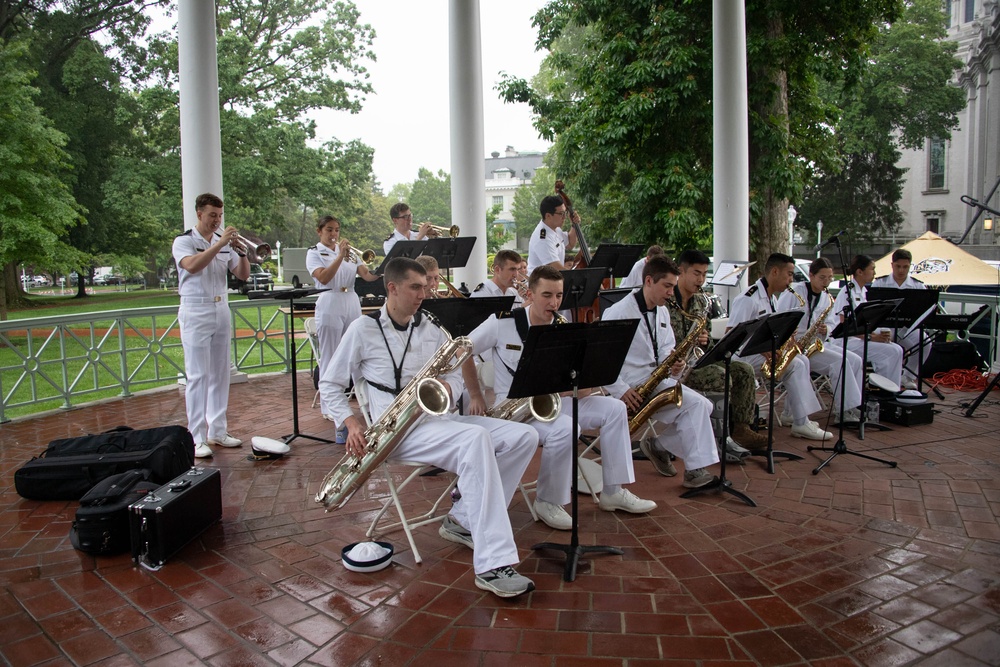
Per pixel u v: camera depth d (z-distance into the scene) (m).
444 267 5.89
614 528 3.78
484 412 3.74
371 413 3.46
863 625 2.75
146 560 3.32
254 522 3.87
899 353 6.33
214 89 6.70
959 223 33.25
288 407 6.68
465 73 7.34
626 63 10.45
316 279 5.65
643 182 10.23
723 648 2.59
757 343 4.43
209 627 2.77
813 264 5.86
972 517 3.88
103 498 3.48
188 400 5.12
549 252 6.55
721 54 7.50
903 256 7.10
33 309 21.70
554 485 3.75
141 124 24.77
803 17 10.17
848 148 24.67
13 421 6.11
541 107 12.50
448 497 4.24
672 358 4.38
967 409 6.34
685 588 3.07
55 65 23.94
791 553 3.43
